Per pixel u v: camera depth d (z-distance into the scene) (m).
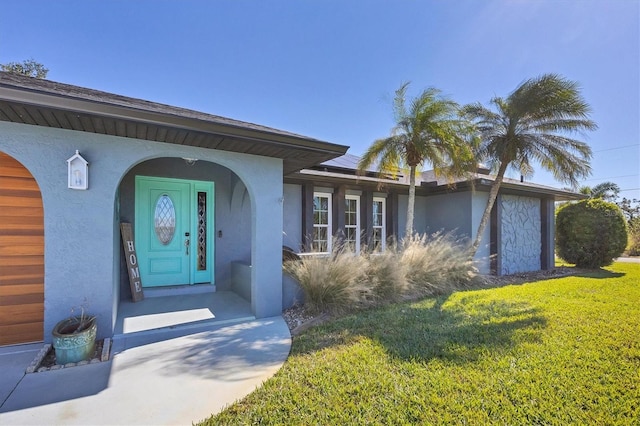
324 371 3.58
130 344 4.44
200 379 3.42
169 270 7.60
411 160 9.60
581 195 13.90
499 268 11.59
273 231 6.05
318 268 6.41
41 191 4.21
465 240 11.32
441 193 12.21
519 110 10.27
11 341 4.31
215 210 8.02
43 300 4.46
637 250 22.86
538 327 5.16
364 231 11.30
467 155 9.42
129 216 7.12
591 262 13.79
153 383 3.33
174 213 7.66
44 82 5.09
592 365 3.75
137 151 4.83
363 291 6.58
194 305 6.49
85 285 4.41
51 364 3.78
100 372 3.57
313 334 4.89
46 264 4.21
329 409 2.83
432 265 8.27
